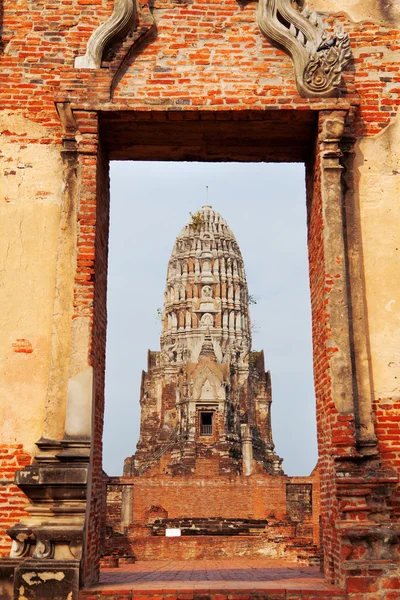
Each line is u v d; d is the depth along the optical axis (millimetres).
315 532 27047
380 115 10508
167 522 36719
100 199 10406
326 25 10758
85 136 10000
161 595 8398
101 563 17594
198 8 10680
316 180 10352
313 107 10062
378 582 8469
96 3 10867
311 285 10859
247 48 10508
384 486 8992
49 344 9820
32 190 10297
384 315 9906
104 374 10703
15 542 8859
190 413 48094
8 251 10086
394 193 10273
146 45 10508
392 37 10766
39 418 9594
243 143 10969
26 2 10875
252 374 61438
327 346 9492
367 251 10086
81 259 9664
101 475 10328
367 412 9461
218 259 63125
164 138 10766
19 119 10508
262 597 8398
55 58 10695
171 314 63000
